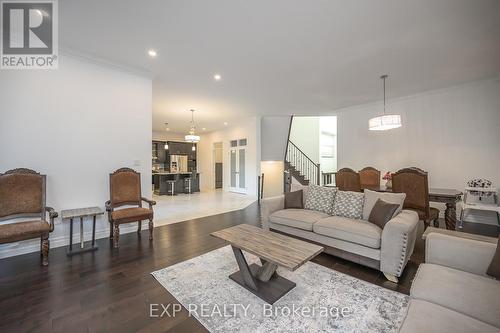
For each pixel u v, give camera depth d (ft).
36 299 6.48
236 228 8.50
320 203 11.30
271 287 6.97
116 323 5.56
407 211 9.08
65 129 10.49
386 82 14.24
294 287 7.11
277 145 27.91
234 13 7.72
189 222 14.87
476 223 14.11
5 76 9.23
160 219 15.67
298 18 7.98
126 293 6.81
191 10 7.54
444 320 3.58
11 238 7.86
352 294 6.76
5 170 9.16
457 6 7.34
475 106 14.29
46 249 8.63
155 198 25.57
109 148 11.74
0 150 9.07
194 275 7.88
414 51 10.39
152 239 11.37
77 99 10.77
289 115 24.40
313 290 6.97
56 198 10.30
